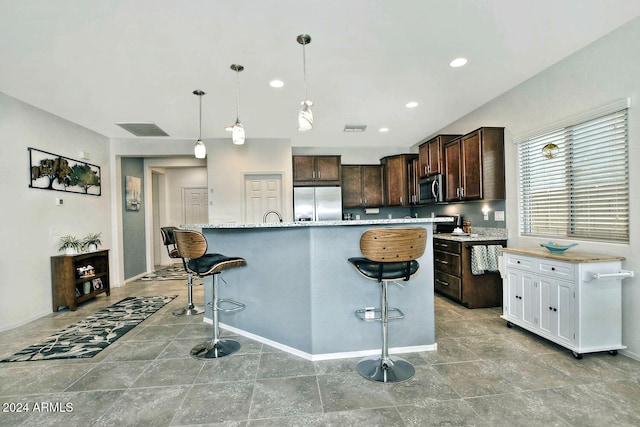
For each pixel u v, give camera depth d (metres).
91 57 2.34
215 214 4.98
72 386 1.91
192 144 4.97
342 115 3.92
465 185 3.62
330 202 5.21
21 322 3.09
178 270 6.37
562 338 2.24
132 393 1.82
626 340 2.19
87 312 3.46
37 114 3.37
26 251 3.18
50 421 1.58
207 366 2.14
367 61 2.51
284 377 1.98
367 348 2.29
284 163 5.11
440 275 3.87
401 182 5.41
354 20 1.96
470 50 2.38
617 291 2.17
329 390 1.83
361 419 1.56
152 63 2.46
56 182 3.62
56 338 2.69
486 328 2.79
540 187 2.96
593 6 1.91
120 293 4.36
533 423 1.51
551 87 2.71
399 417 1.57
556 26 2.11
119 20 1.90
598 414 1.57
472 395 1.75
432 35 2.16
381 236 1.79
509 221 3.33
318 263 2.23
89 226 4.20
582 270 2.12
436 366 2.09
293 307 2.34
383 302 2.02
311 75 2.73
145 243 5.92
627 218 2.20
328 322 2.24
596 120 2.40
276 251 2.45
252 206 5.11
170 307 3.63
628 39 2.12
